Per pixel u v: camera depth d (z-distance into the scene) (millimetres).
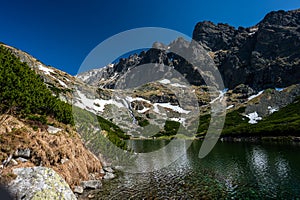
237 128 95188
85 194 17641
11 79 23656
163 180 22672
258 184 21047
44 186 12641
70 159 20141
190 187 20156
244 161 33625
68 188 14039
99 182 20219
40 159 16578
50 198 12180
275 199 17078
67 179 17594
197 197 17484
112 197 17141
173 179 23109
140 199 16859
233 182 21938
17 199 11391
